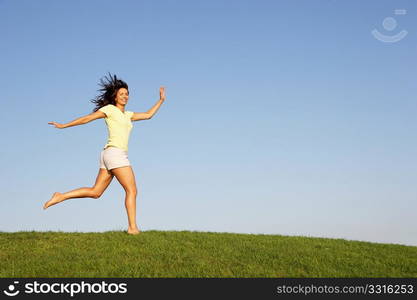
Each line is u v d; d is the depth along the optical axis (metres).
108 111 9.77
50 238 10.02
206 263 8.34
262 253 9.17
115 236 10.08
